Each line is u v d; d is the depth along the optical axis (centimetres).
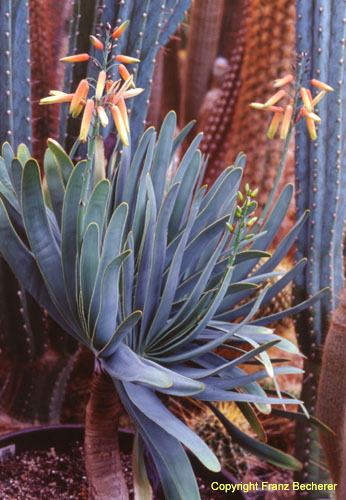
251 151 183
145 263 116
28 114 142
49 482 133
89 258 108
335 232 149
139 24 135
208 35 222
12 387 168
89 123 104
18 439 138
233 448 168
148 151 117
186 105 238
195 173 124
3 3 133
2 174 118
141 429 112
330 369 127
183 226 126
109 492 123
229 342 126
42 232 111
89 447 123
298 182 148
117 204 123
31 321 158
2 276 150
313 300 122
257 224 126
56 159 118
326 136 144
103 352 111
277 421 177
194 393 105
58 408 169
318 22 138
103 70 108
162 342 120
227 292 118
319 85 117
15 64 139
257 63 178
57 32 185
